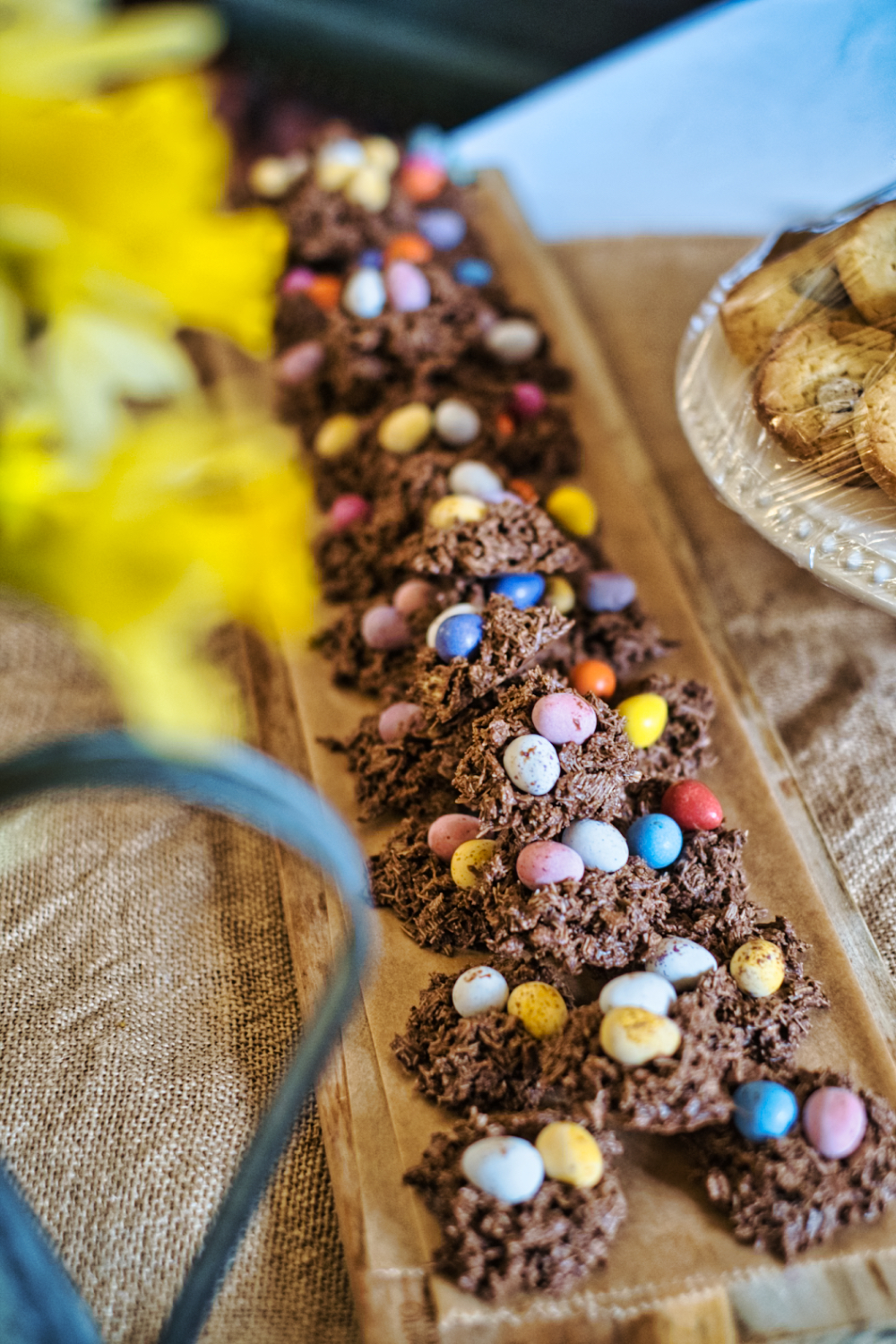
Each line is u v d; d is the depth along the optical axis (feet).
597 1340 1.81
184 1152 2.01
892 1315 1.82
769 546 2.65
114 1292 1.91
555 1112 1.89
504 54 4.40
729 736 2.30
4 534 1.57
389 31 4.42
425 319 2.66
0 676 2.53
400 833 2.17
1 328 1.59
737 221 3.34
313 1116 2.04
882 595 2.03
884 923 2.19
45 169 1.53
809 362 2.12
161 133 1.54
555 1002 1.95
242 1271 1.93
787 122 2.95
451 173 3.37
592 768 2.04
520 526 2.29
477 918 2.07
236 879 2.29
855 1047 1.99
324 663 2.44
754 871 2.15
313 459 2.71
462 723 2.15
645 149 3.36
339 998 1.64
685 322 3.13
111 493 1.57
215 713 2.39
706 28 3.05
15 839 2.33
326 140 3.21
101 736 1.53
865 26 2.55
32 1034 2.12
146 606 1.55
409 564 2.33
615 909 2.00
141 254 1.58
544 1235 1.82
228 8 4.47
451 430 2.53
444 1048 1.97
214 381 2.90
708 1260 1.84
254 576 1.58
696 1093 1.85
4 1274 1.62
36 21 1.54
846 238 2.13
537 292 3.06
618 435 2.78
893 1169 1.88
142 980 2.18
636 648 2.34
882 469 2.01
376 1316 1.82
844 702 2.45
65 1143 2.02
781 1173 1.86
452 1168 1.87
